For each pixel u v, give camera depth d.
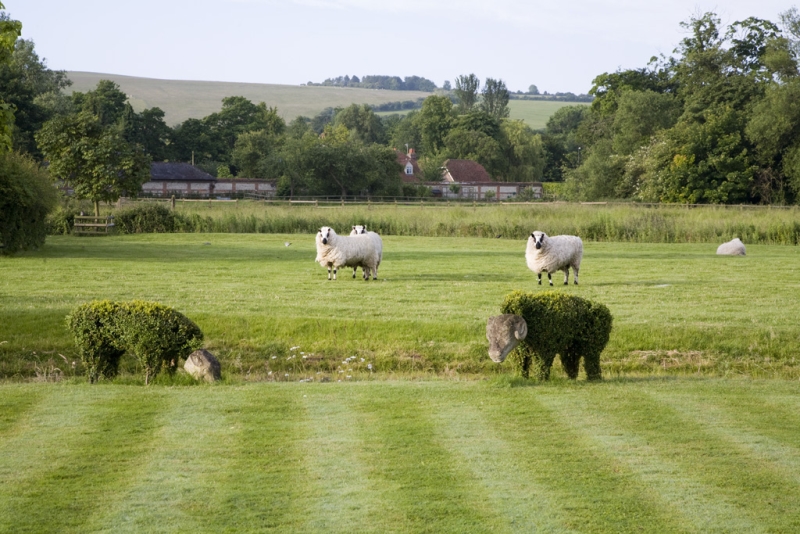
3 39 19.45
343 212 49.34
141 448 8.48
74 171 48.06
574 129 164.00
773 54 73.94
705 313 18.52
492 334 11.49
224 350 16.17
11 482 7.50
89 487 7.38
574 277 23.98
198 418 9.67
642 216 44.81
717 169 68.19
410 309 18.92
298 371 15.45
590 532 6.46
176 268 27.50
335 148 91.19
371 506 6.93
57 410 10.05
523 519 6.69
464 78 160.75
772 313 18.56
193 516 6.75
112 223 45.25
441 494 7.20
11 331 16.44
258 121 131.62
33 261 29.34
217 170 115.44
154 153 115.31
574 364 12.72
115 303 12.55
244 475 7.67
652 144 76.31
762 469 7.85
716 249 37.41
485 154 122.56
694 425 9.36
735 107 77.94
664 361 15.63
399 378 14.41
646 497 7.15
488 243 40.72
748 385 11.66
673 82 95.12
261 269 27.44
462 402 10.46
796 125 66.94
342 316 17.98
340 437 8.85
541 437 8.86
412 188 100.31
